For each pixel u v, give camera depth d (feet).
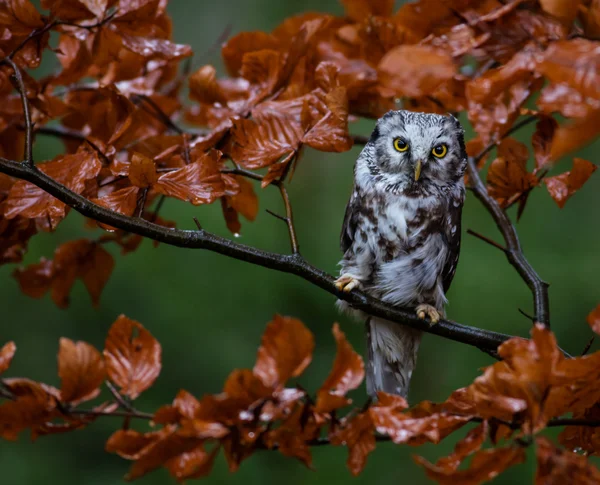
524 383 16.43
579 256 20.38
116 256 21.22
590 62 16.31
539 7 16.74
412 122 17.53
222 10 22.79
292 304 21.22
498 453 16.43
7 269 21.12
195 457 16.58
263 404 16.56
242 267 21.36
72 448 20.01
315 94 17.07
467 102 17.12
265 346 16.58
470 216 20.70
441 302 17.57
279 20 22.49
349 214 17.65
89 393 16.61
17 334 20.70
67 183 16.89
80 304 21.08
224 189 16.92
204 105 17.25
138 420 19.92
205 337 20.59
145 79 17.37
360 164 17.63
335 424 16.61
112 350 16.67
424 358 20.71
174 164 17.11
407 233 17.53
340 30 17.37
